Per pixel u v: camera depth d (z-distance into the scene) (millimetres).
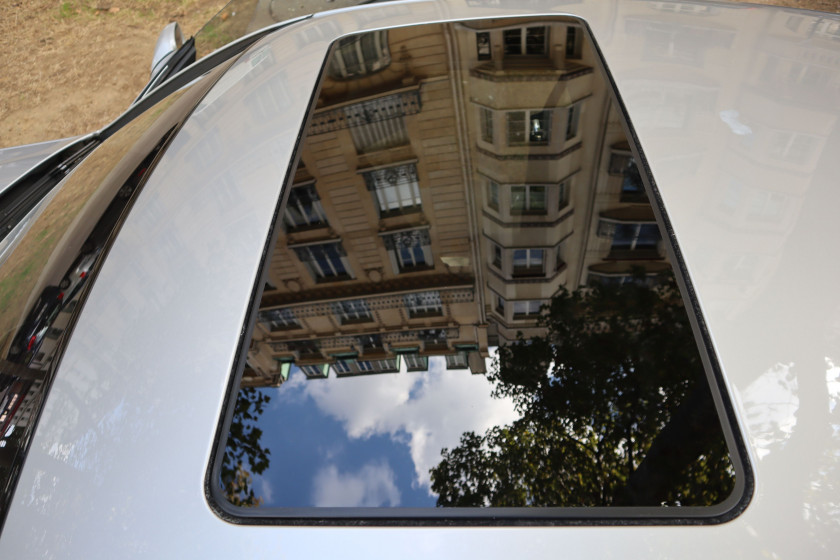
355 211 1171
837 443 782
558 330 946
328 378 945
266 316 1008
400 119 1354
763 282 946
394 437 893
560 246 1039
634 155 1198
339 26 1863
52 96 5301
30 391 952
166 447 867
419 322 1003
